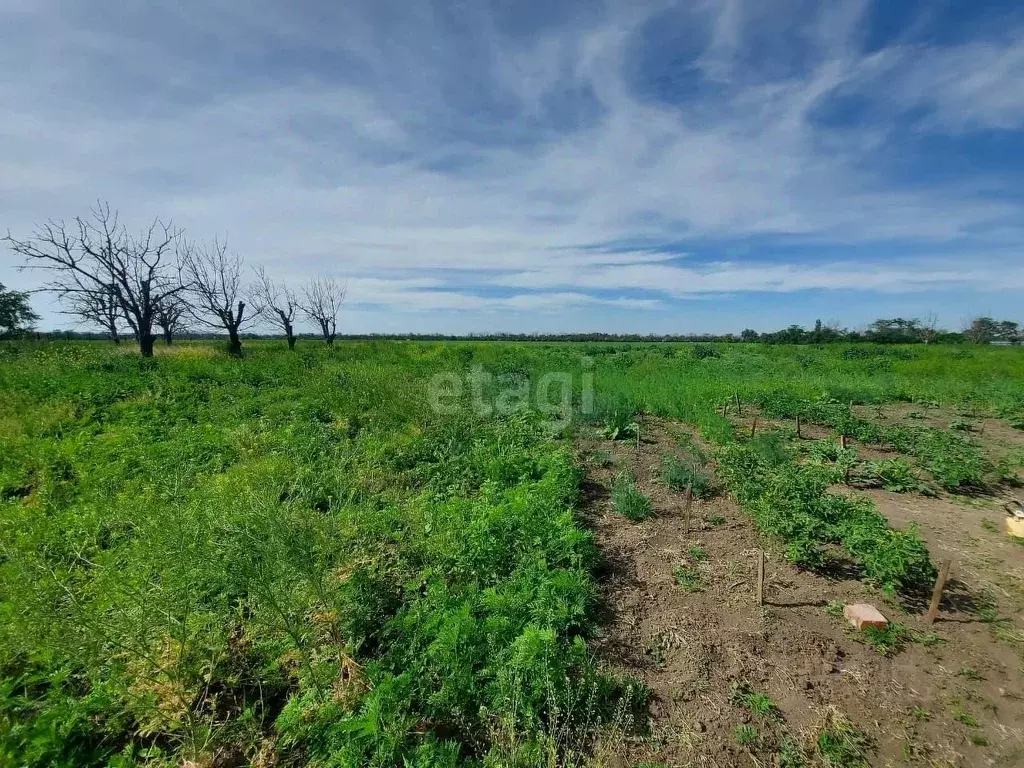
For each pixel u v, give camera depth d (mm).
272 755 2609
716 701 2918
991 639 3441
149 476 6141
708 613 3723
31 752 2428
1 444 6934
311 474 6086
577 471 6504
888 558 3855
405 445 7508
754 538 4902
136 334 21391
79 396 10516
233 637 3375
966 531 5094
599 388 12742
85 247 19656
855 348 27062
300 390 12367
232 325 23234
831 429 9477
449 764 2365
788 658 3264
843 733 2699
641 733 2711
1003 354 22812
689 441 8406
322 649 3227
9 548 3885
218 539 3633
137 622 2936
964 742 2648
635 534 4984
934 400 12484
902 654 3301
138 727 2760
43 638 2768
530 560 4047
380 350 26438
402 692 2746
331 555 4098
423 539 4574
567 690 2791
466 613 3189
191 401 10984
